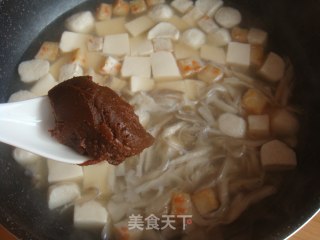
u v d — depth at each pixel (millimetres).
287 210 203
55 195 231
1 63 284
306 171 225
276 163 234
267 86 273
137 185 237
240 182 234
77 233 225
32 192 238
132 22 304
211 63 281
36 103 200
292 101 263
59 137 192
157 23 302
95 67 282
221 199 227
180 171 241
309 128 250
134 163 244
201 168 241
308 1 254
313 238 209
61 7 319
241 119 254
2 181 231
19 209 217
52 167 239
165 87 270
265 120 251
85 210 225
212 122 257
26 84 286
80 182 239
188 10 310
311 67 263
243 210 222
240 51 282
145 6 315
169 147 247
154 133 254
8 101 275
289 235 170
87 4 327
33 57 301
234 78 275
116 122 179
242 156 243
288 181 231
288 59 281
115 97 186
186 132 255
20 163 249
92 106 178
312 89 261
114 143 178
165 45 288
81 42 297
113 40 291
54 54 293
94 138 181
